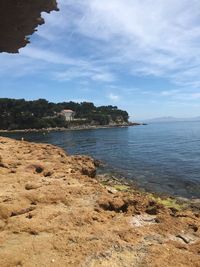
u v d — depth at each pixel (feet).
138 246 25.53
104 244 25.46
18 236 26.78
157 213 34.40
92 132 478.18
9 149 79.36
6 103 563.48
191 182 94.99
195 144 239.30
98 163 129.59
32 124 555.69
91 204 35.42
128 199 36.11
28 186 40.32
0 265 22.09
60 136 377.91
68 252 24.08
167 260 23.31
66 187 41.09
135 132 466.29
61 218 30.25
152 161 145.79
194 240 27.94
